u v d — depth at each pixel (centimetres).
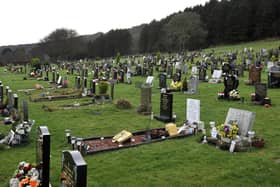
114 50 11306
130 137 1159
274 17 9338
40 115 1694
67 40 11325
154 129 1301
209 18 10388
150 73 3694
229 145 1041
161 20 11831
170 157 980
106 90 2233
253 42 9306
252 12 9731
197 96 2180
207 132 1270
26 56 9488
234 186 772
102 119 1568
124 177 841
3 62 8569
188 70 4131
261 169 862
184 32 8988
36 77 4144
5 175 874
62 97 2292
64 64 6225
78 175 576
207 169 879
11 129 1328
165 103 1513
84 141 1166
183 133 1231
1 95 2041
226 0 11131
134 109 1808
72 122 1509
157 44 10094
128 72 3381
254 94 1875
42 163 732
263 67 3809
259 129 1276
